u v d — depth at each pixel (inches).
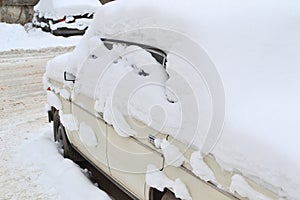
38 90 386.9
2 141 245.3
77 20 705.6
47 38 688.4
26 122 287.0
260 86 102.5
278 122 91.0
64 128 212.8
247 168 90.0
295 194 80.3
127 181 143.5
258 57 109.7
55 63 216.1
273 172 84.6
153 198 128.9
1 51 598.5
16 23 799.7
